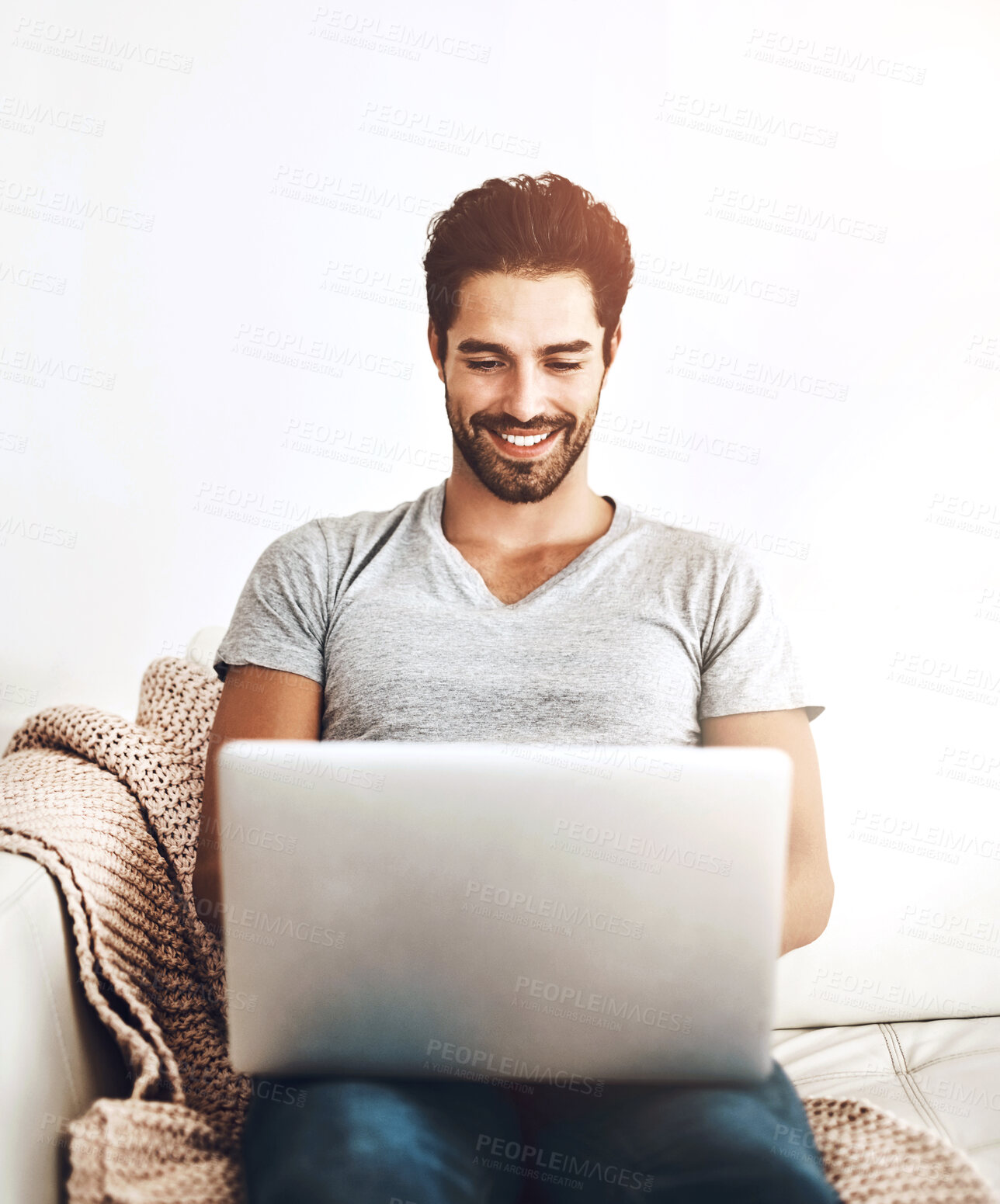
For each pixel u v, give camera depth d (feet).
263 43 5.34
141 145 5.38
